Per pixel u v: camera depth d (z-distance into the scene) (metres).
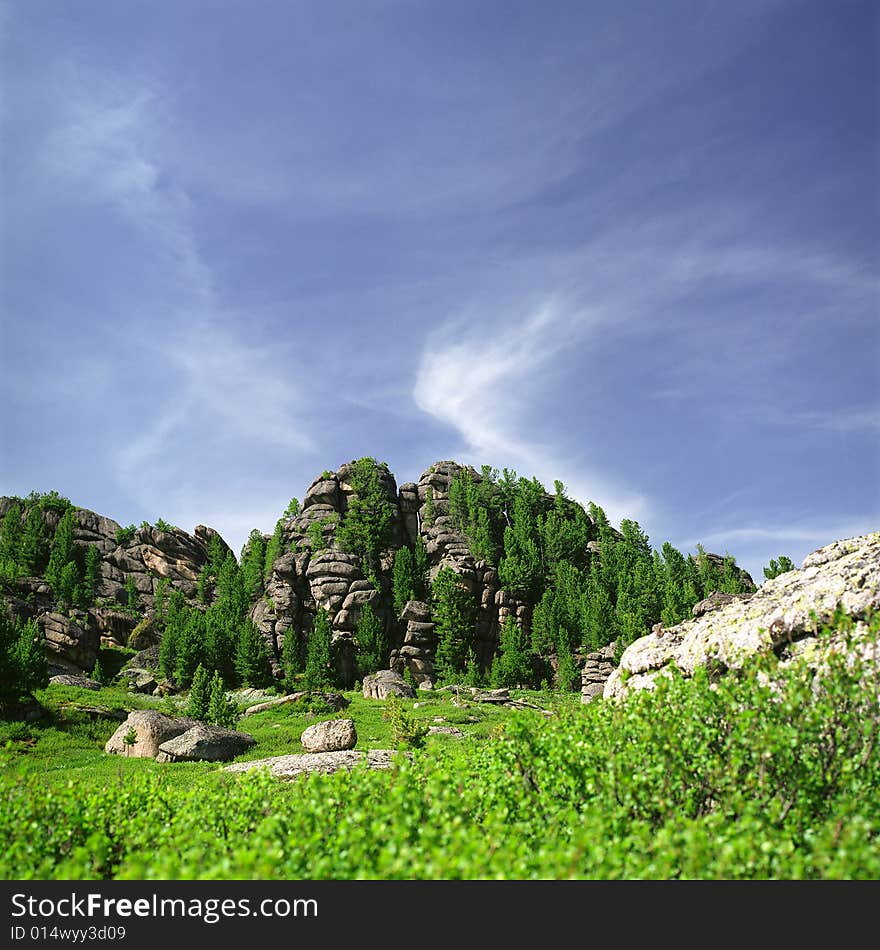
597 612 91.69
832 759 7.51
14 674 43.97
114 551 113.31
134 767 30.27
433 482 134.25
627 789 7.45
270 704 56.53
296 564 103.06
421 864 5.88
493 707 58.31
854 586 10.79
